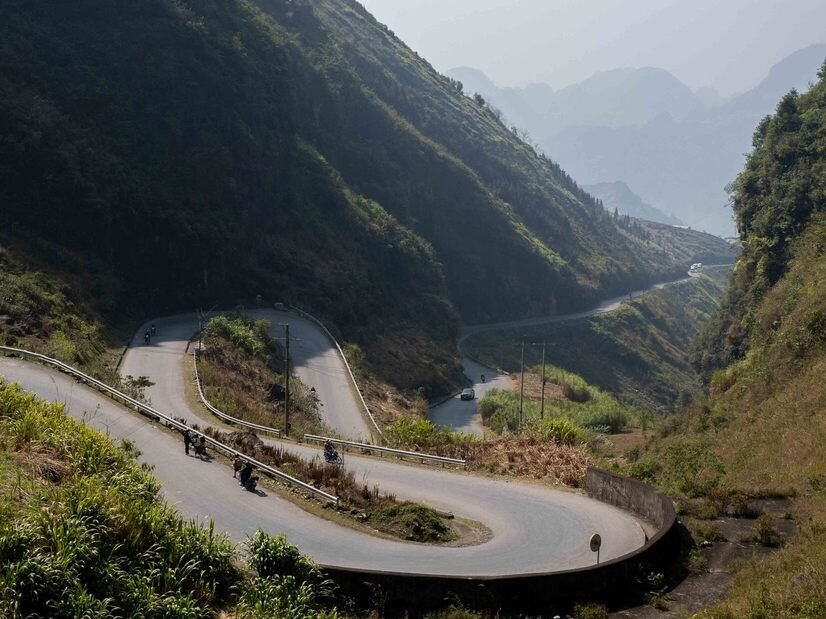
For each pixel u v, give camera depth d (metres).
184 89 76.38
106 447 17.22
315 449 31.67
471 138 177.12
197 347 49.28
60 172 60.22
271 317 68.06
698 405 46.06
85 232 60.25
